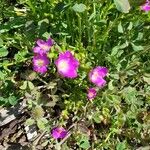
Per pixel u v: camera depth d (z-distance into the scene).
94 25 0.23
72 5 0.22
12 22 0.24
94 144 0.24
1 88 0.24
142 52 0.23
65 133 0.23
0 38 0.23
